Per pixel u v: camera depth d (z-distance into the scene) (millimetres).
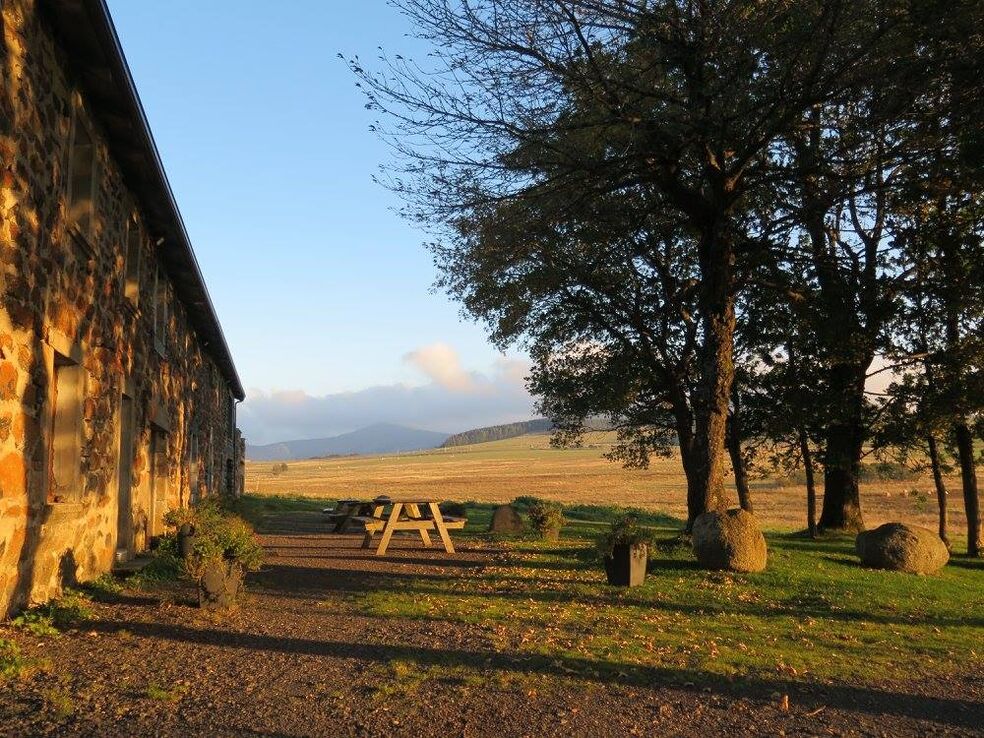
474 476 84625
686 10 11266
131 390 12281
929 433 18156
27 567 7578
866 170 13156
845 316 15664
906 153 12500
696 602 10047
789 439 20031
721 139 12141
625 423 22094
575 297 18875
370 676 5941
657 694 5762
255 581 10844
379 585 10859
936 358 17422
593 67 11234
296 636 7305
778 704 5637
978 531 19141
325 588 10477
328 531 20266
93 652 6391
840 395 18172
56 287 8344
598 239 14867
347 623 8047
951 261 15570
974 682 6531
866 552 14367
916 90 11500
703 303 14102
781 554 14961
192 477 19781
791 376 18656
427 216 12586
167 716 4883
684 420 19625
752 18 11188
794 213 13797
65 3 7609
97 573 10188
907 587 11977
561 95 11789
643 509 38000
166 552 12516
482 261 13922
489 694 5586
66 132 8633
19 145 7199
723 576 11859
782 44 11188
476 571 12516
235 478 34812
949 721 5426
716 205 13398
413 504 15492
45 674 5688
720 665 6688
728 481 62156
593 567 12961
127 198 11641
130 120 9781
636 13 11242
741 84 11422
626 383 19312
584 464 109875
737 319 18375
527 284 17484
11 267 7051
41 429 7902
